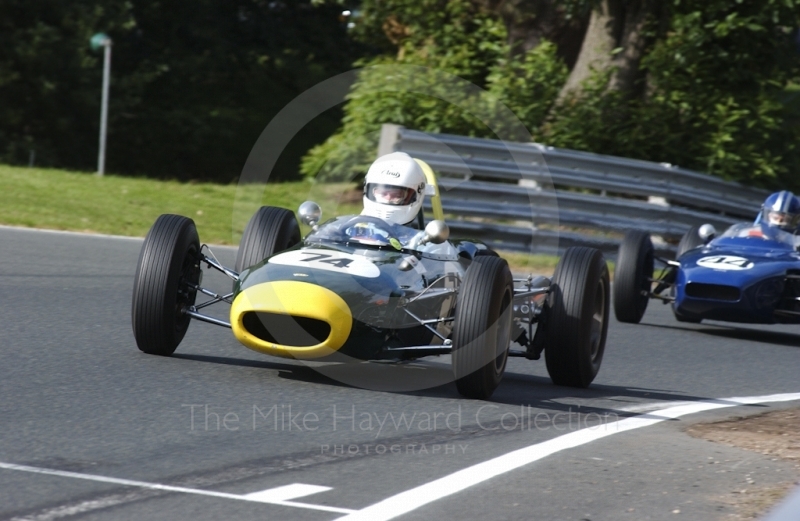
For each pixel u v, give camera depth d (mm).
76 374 24609
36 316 31969
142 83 124938
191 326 32719
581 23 78250
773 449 22047
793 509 8586
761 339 42000
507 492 17781
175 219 26859
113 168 131125
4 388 22750
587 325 28156
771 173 68500
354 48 148000
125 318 33031
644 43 73375
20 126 124000
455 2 77812
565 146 70500
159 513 15562
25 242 48656
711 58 70812
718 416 25547
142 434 19906
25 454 18062
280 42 145250
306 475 18031
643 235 43188
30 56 115312
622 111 71688
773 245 42031
